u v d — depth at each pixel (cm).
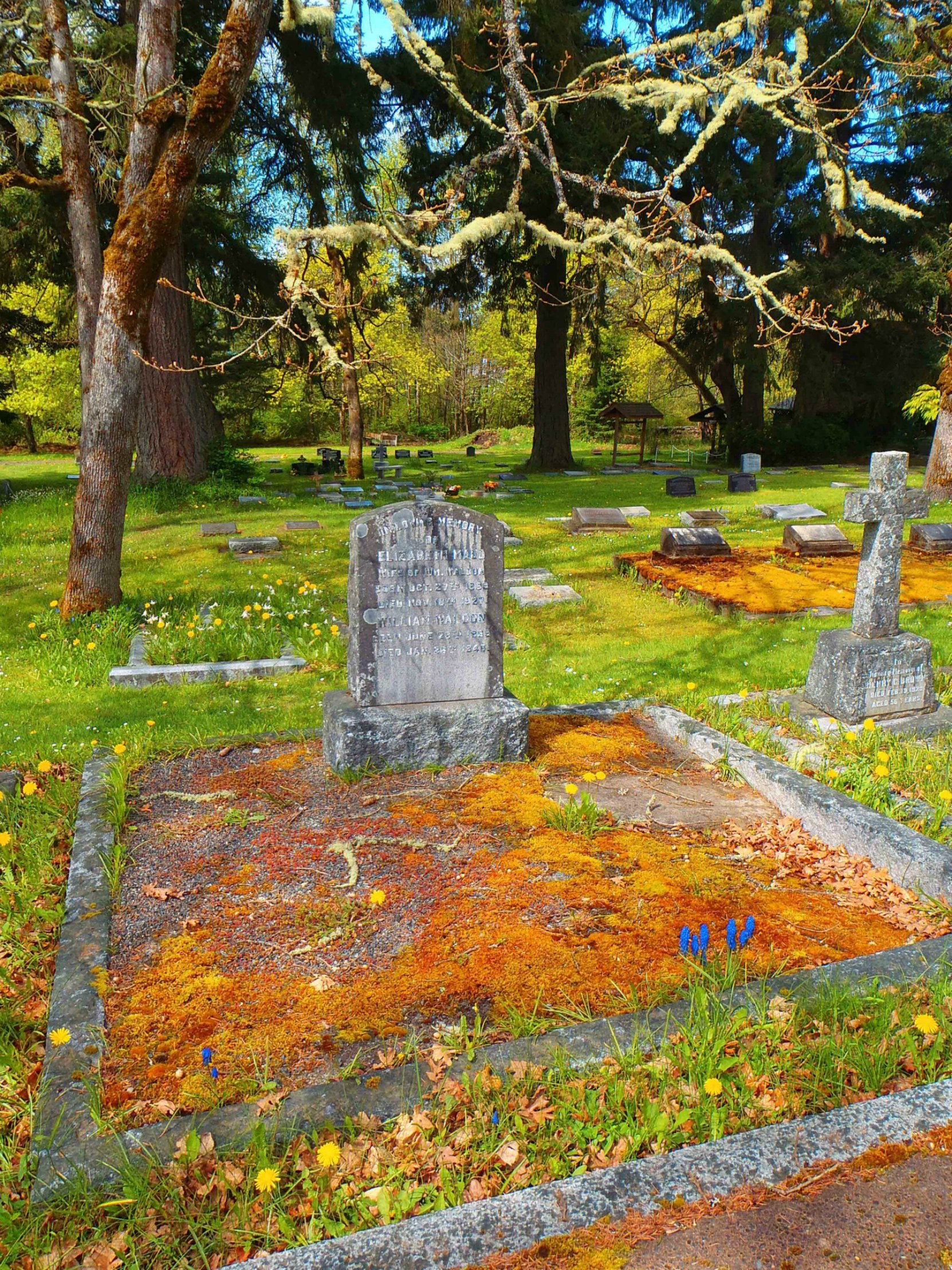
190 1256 227
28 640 938
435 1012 325
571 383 5622
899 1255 215
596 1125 261
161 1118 278
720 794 532
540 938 367
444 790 523
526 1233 221
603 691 792
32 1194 246
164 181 896
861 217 3125
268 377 3994
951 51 1532
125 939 382
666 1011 312
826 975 327
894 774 534
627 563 1318
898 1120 255
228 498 2083
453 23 1669
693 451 4384
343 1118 269
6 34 1230
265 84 2220
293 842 461
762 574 1235
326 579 1275
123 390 959
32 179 1312
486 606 573
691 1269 211
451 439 6384
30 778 577
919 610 1055
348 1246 218
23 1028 333
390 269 2494
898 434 3816
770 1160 241
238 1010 332
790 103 1736
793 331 754
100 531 987
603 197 2177
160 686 826
